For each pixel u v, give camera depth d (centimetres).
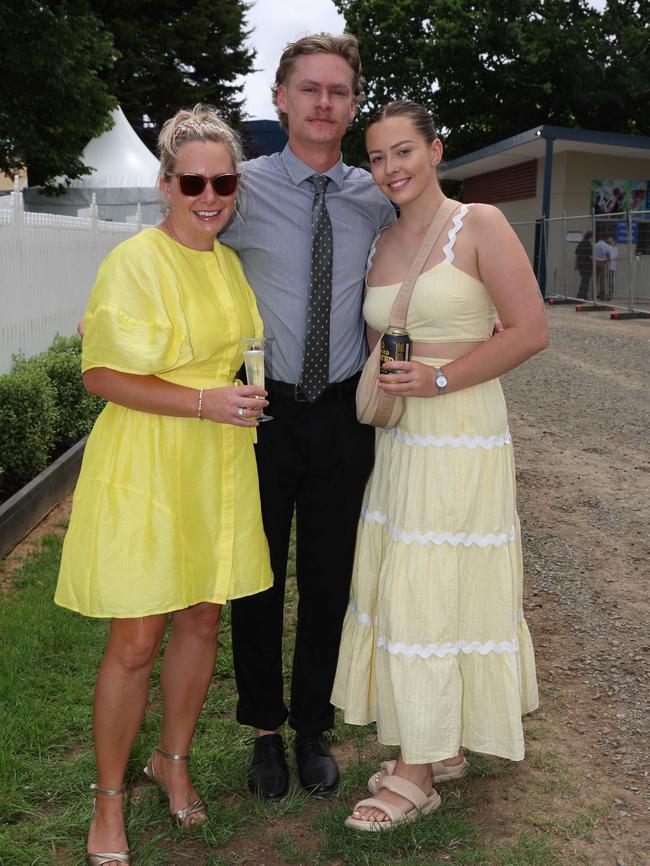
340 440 293
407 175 264
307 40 274
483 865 263
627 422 906
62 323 863
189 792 283
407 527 272
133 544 242
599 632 435
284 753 315
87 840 267
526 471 724
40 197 1950
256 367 245
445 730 272
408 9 3225
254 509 266
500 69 3128
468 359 262
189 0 3166
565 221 2158
